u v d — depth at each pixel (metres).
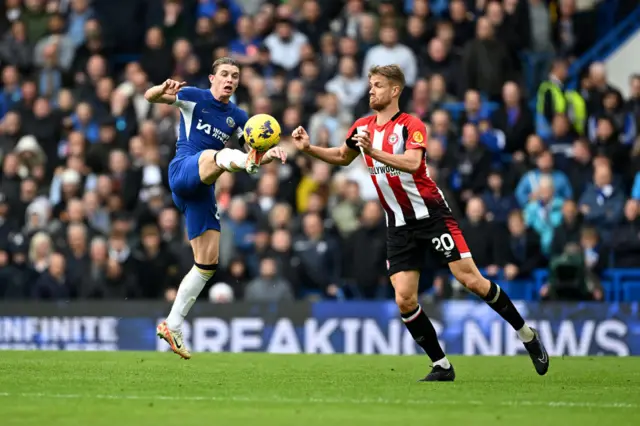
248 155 20.41
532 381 20.78
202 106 22.02
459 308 32.12
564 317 31.81
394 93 20.33
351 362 25.33
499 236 35.78
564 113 41.06
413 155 19.58
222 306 32.78
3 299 37.62
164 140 41.03
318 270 36.00
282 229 36.53
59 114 43.62
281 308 32.59
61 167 41.97
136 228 38.81
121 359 25.14
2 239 38.84
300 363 24.81
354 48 42.62
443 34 42.94
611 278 36.34
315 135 39.31
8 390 18.27
